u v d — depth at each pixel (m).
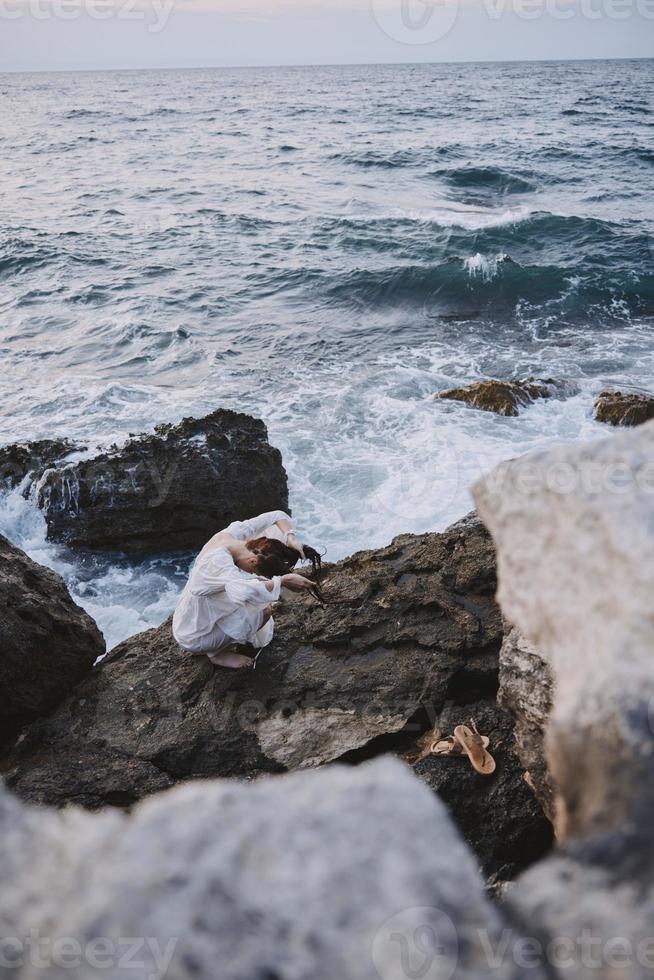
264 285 18.16
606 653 1.11
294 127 49.16
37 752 4.19
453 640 4.46
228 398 11.44
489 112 55.72
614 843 0.91
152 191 29.44
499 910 0.89
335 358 13.43
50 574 4.99
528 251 20.77
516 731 3.34
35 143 43.69
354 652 4.53
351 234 22.39
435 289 17.44
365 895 0.88
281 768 3.99
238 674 4.45
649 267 18.69
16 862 0.93
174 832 0.94
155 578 7.52
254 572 4.32
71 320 15.60
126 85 126.81
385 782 1.00
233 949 0.83
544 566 1.33
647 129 44.62
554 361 13.02
